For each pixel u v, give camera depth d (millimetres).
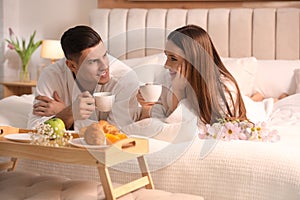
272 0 3668
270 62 3348
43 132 1768
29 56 4312
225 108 2156
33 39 4488
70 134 1795
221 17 3594
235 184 1775
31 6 4484
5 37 4461
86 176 1962
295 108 2836
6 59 4531
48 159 1655
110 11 3871
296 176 1704
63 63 2486
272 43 3506
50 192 1677
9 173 1912
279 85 3221
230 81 2303
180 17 3680
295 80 3205
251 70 3205
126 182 1908
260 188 1743
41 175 1895
